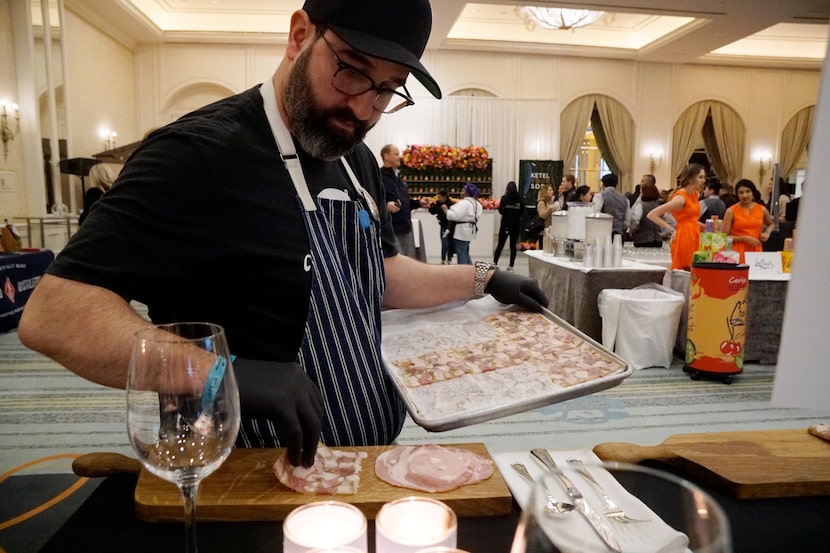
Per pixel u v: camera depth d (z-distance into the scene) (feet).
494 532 2.38
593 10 26.84
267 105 3.21
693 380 11.73
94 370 2.51
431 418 2.88
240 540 2.30
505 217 27.12
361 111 3.03
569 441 8.79
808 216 1.30
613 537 1.33
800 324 1.34
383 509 1.89
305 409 2.44
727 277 11.19
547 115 36.60
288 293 3.09
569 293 13.88
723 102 38.50
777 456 2.92
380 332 3.67
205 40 33.27
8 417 9.52
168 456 1.80
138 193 2.74
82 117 27.30
